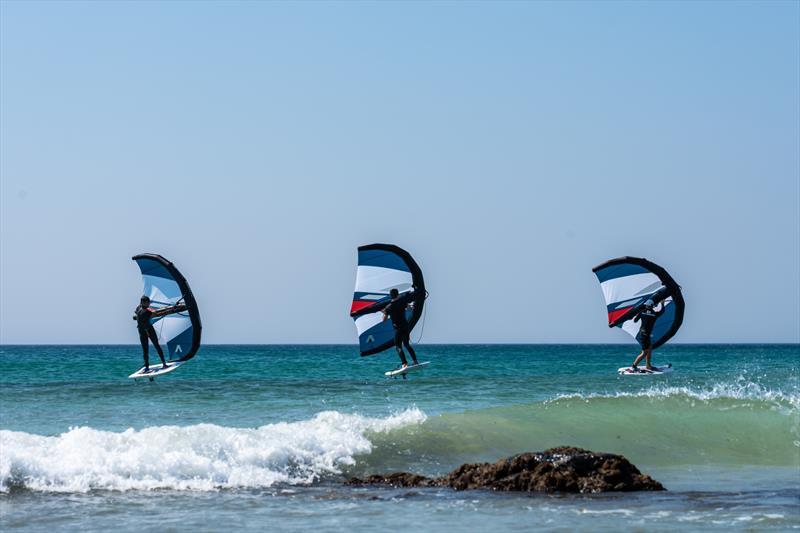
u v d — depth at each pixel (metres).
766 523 16.22
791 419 26.84
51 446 20.36
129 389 37.88
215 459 20.56
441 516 16.80
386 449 22.67
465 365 74.81
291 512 17.14
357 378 48.25
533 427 25.41
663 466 22.88
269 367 63.47
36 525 16.05
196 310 36.88
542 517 16.70
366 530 15.73
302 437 22.30
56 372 53.75
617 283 43.66
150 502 17.94
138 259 36.84
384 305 37.88
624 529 15.76
